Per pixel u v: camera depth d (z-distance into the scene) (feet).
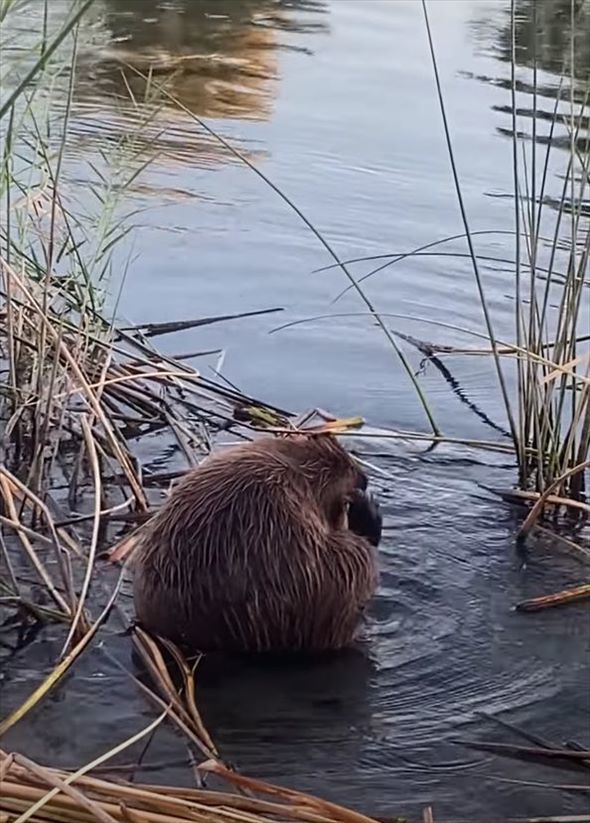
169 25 38.99
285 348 18.06
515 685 10.62
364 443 15.37
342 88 32.86
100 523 12.90
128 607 11.44
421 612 11.64
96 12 34.65
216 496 10.63
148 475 14.11
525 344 15.56
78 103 28.60
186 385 16.10
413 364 17.84
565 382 14.52
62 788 7.76
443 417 16.26
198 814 8.02
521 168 25.96
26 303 15.25
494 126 29.12
